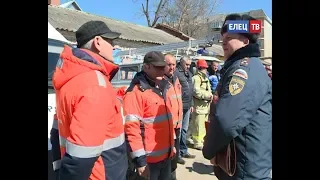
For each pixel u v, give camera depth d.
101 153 1.65
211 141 1.85
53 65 3.52
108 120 1.62
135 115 2.54
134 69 7.09
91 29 1.78
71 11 17.00
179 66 5.47
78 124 1.53
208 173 4.68
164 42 18.80
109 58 1.84
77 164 1.51
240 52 1.87
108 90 1.65
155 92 2.69
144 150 2.56
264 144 1.75
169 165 2.89
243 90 1.74
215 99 1.90
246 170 1.77
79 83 1.59
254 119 1.75
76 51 1.68
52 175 2.25
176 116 3.58
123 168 1.81
